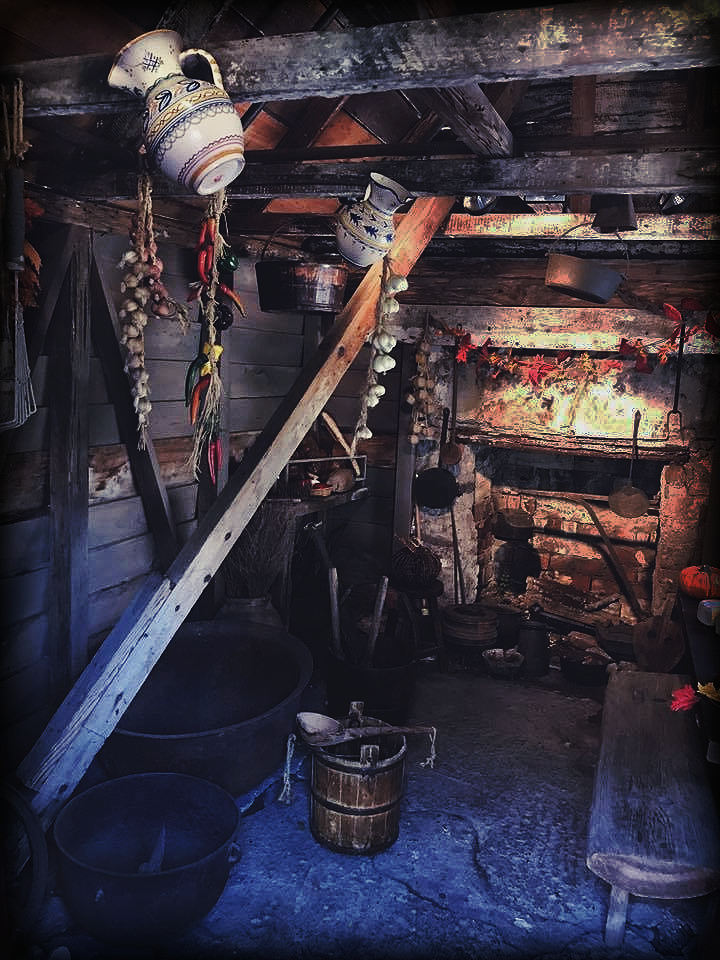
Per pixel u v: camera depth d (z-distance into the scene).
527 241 4.78
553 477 6.28
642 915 3.11
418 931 2.97
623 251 4.57
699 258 4.46
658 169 2.62
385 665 4.58
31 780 2.94
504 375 5.62
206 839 3.18
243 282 4.98
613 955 2.89
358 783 3.29
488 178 2.79
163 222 4.02
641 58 1.71
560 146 2.83
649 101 3.63
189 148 1.95
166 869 3.03
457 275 4.98
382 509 5.96
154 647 3.12
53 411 3.51
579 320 4.77
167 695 4.07
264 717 3.47
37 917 2.82
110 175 3.13
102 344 3.76
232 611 4.60
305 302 3.69
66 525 3.55
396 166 2.91
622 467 6.04
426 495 5.68
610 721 3.73
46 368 3.48
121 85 2.00
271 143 3.56
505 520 6.41
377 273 3.61
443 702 4.88
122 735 3.29
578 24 1.74
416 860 3.38
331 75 1.92
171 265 4.31
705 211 3.83
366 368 5.84
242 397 5.10
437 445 5.80
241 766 3.48
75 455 3.55
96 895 2.69
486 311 4.97
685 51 1.69
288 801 3.72
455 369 5.73
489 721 4.66
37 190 3.16
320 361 3.48
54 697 3.66
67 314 3.44
